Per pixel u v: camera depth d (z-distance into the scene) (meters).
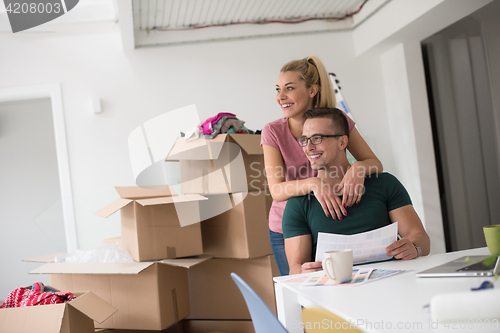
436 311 0.52
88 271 1.88
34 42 3.34
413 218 1.27
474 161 3.44
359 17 3.68
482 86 3.33
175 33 3.49
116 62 3.42
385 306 0.66
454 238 3.58
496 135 3.27
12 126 4.13
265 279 2.09
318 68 1.67
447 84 3.58
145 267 1.84
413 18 3.06
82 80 3.38
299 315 0.92
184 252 2.05
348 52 3.79
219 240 2.16
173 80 3.48
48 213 2.57
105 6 3.20
